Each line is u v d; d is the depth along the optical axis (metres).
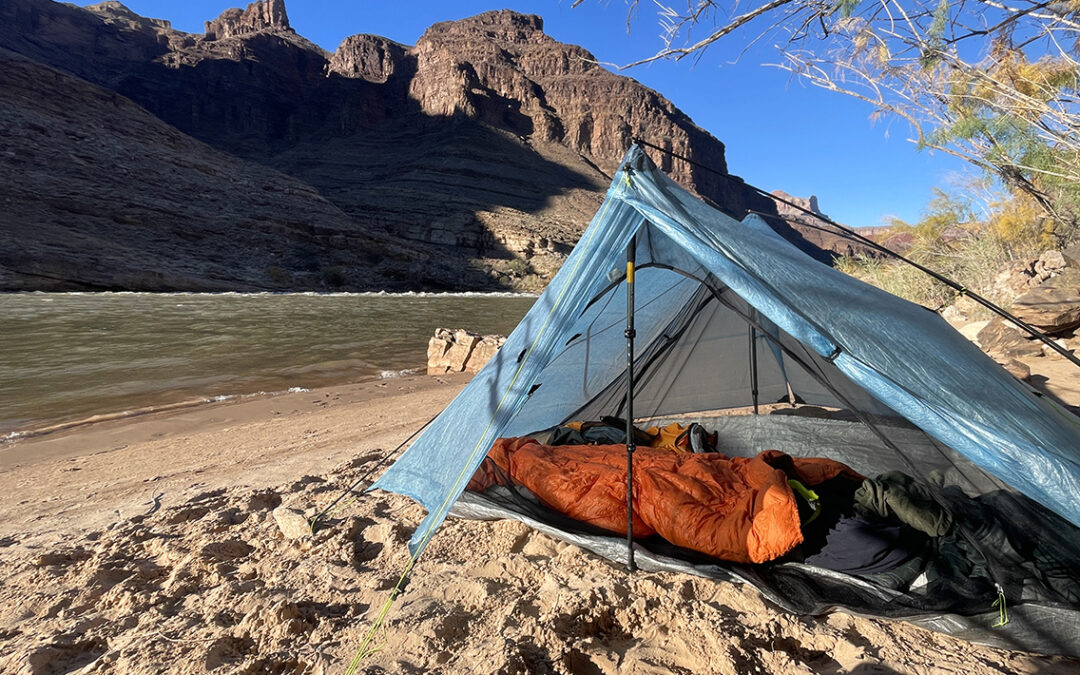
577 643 2.57
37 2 190.50
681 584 3.05
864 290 3.59
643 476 3.60
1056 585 2.69
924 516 3.09
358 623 2.84
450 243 118.12
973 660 2.47
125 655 2.66
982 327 9.55
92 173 77.75
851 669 2.42
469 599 3.05
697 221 3.32
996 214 12.32
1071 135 6.08
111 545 4.07
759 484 3.39
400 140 183.12
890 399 2.82
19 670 2.63
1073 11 4.29
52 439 7.91
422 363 15.66
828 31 4.29
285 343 19.38
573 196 157.38
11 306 33.34
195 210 81.06
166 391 11.56
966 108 6.02
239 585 3.36
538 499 3.86
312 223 88.38
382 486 3.73
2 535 4.53
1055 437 2.91
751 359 5.70
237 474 5.92
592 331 4.75
